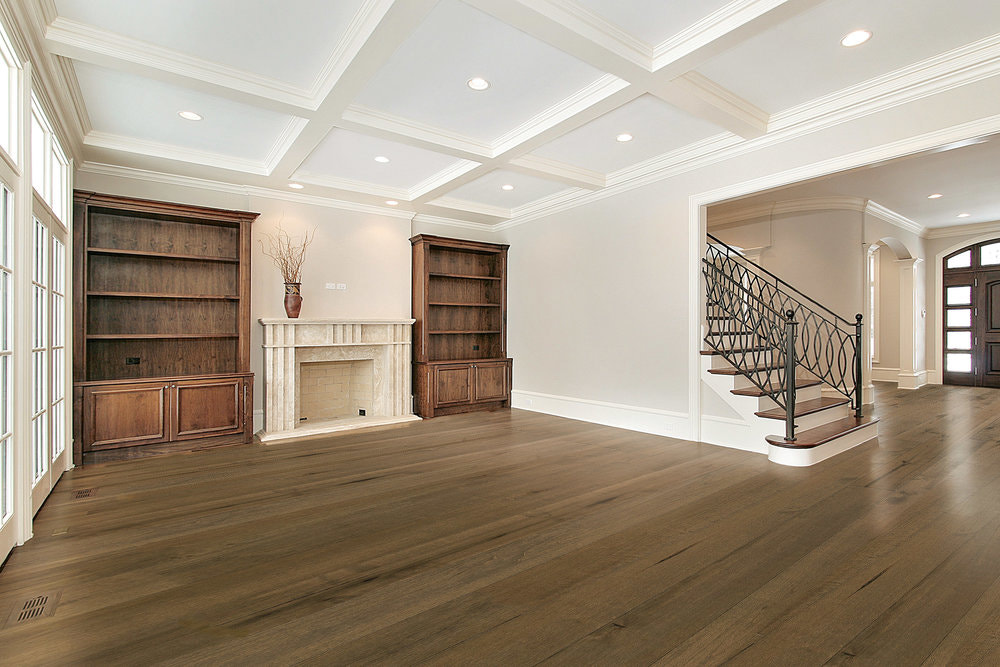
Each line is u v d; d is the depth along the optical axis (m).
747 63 3.17
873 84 3.38
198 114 3.78
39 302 3.16
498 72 3.23
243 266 4.97
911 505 3.00
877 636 1.73
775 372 5.16
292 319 5.21
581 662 1.60
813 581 2.11
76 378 4.07
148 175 4.76
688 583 2.11
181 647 1.68
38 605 1.94
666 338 4.97
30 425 2.60
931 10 2.63
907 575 2.16
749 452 4.32
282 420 5.20
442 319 6.74
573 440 4.87
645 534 2.62
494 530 2.69
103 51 2.79
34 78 2.76
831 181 5.70
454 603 1.96
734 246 7.29
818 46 2.98
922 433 4.94
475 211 6.47
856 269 6.46
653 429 5.12
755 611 1.89
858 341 4.88
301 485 3.50
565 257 6.12
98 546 2.49
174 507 3.06
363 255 6.05
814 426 4.46
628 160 4.92
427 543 2.53
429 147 4.21
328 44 2.92
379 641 1.72
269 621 1.84
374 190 5.61
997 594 2.00
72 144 3.93
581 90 3.47
